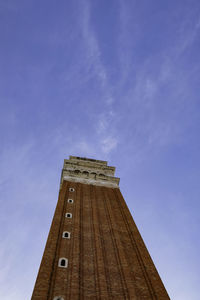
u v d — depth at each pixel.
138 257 34.59
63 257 31.33
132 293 27.42
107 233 39.28
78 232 37.66
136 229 41.16
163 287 29.19
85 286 27.59
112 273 30.44
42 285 26.08
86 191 55.47
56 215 41.28
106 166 69.56
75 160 70.69
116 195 56.00
